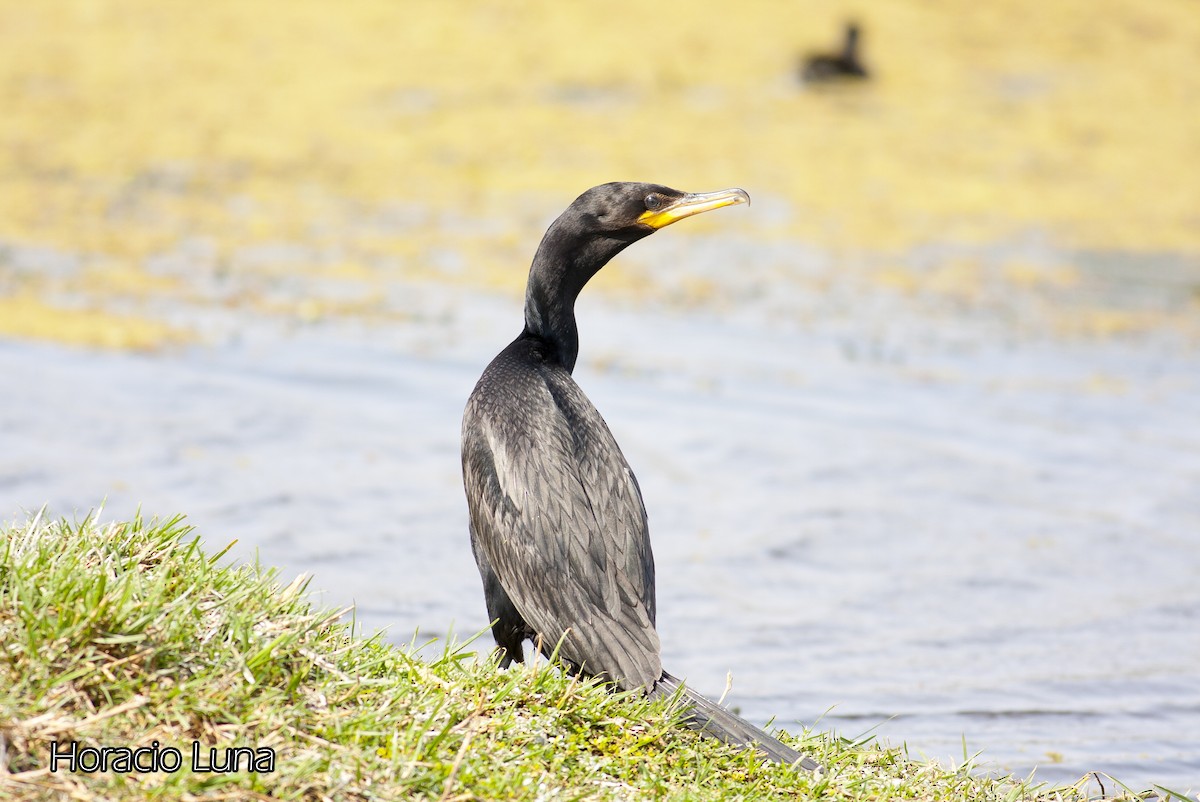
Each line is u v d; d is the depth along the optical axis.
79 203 23.78
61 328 16.39
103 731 4.79
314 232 22.92
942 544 11.18
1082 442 14.47
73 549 5.45
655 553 10.69
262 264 20.67
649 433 13.93
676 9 40.31
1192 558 11.09
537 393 6.53
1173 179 30.58
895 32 40.06
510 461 6.25
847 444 13.91
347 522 10.80
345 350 16.41
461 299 19.28
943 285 22.06
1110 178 30.34
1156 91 37.16
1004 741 7.55
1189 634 9.45
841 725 7.70
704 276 22.00
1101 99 36.12
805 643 9.01
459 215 24.53
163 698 4.94
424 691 5.54
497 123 30.72
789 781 5.58
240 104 31.05
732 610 9.57
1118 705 8.15
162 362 15.31
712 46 37.62
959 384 16.61
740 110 33.03
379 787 4.85
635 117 31.80
